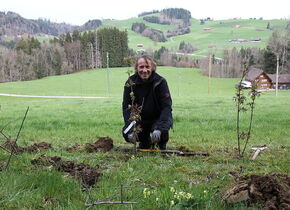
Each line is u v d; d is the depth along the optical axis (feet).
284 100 80.84
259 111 46.91
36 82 250.16
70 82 251.60
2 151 16.28
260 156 16.58
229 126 29.86
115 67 361.10
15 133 25.68
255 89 16.98
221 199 9.36
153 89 17.30
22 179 10.86
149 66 16.93
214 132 26.30
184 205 8.96
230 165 14.56
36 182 10.73
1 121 34.47
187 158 16.08
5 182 10.42
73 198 9.67
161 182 11.75
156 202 9.39
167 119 16.85
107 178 11.96
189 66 371.76
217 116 39.40
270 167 14.23
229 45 584.40
